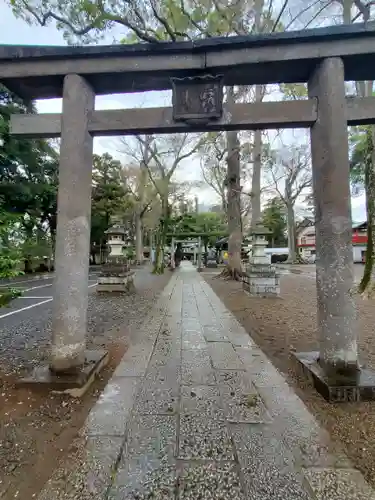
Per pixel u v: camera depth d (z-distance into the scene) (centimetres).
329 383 244
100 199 2339
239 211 1290
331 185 262
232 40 262
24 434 201
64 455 180
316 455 178
